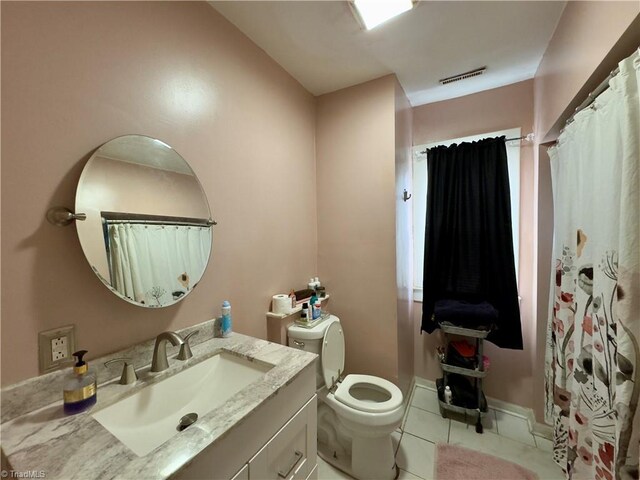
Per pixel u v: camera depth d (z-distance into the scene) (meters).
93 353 0.83
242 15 1.28
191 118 1.12
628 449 0.76
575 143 1.17
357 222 1.87
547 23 1.34
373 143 1.81
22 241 0.69
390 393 1.53
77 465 0.54
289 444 0.89
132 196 0.91
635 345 0.75
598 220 0.95
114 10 0.88
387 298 1.78
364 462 1.41
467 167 2.00
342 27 1.36
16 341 0.68
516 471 1.46
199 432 0.63
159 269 0.98
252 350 1.06
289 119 1.73
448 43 1.49
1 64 0.66
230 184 1.30
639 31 0.72
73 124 0.78
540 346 1.74
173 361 0.98
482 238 1.96
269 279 1.56
